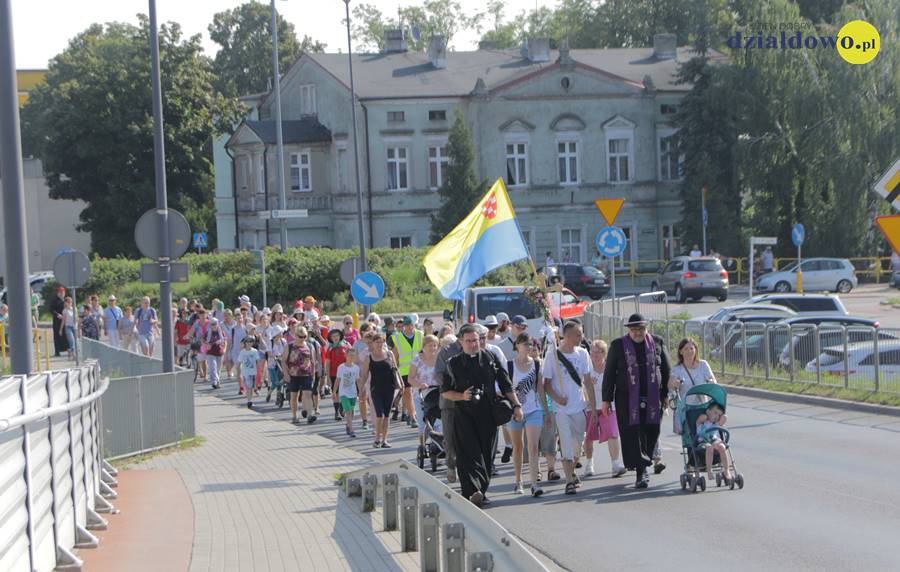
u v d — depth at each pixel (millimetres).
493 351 18312
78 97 103438
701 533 15789
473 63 102250
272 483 21562
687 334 40469
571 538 15836
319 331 36219
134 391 25812
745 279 88562
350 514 18141
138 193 103875
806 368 33938
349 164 94000
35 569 12398
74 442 15820
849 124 81125
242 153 98500
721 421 19359
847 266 78000
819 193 84688
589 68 96875
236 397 41594
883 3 82625
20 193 18000
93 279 80938
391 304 75188
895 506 17125
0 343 45781
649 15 139875
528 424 19688
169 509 18750
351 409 29953
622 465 21375
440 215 86938
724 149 91625
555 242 97188
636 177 98438
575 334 19766
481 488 18078
